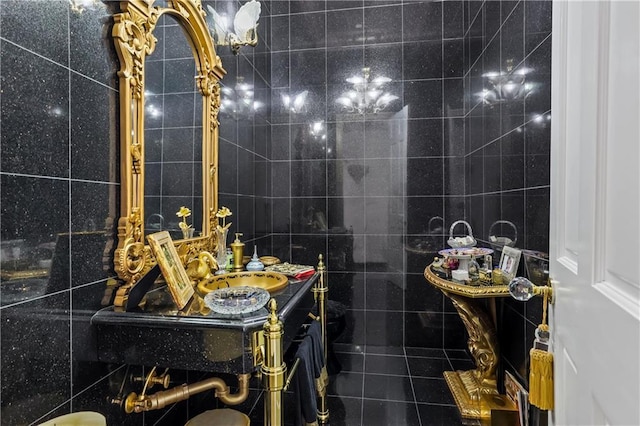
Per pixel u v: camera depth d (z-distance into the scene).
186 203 1.40
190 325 0.89
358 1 2.59
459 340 2.51
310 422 1.19
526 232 1.50
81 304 0.87
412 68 2.55
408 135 2.56
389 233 2.58
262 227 2.50
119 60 1.00
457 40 2.49
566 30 0.75
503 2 1.77
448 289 1.67
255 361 0.88
